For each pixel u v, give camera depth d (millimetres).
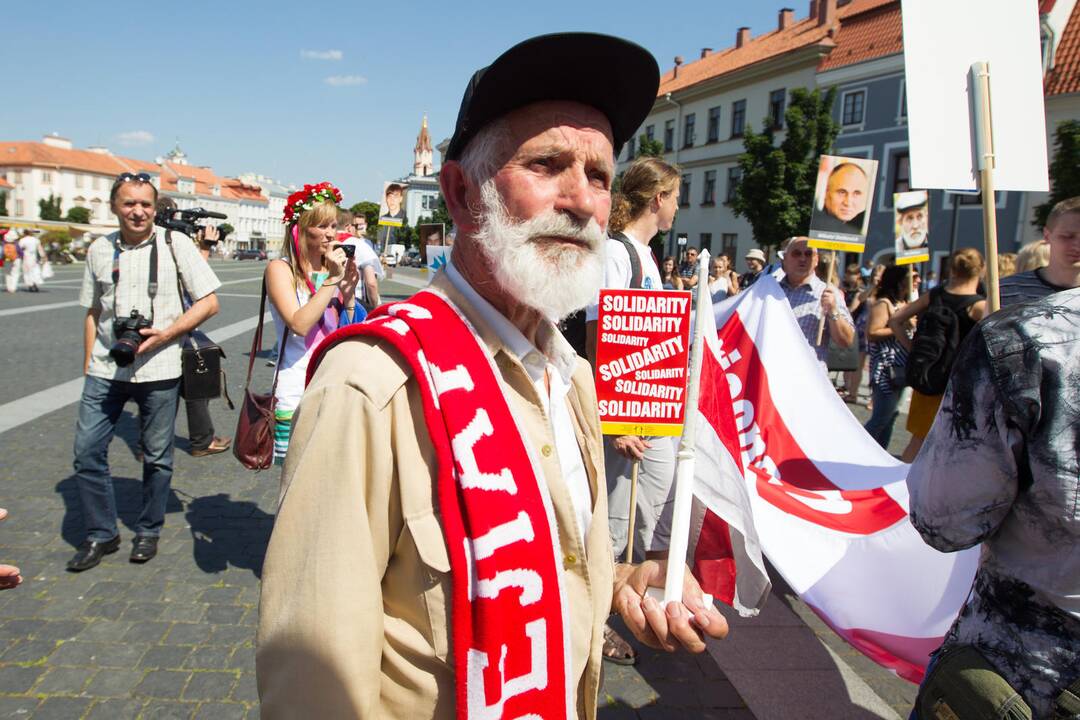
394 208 11453
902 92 25406
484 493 960
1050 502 1258
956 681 1358
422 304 1081
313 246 3396
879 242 26125
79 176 94688
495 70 1045
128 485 4855
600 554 1236
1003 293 3178
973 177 2158
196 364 3744
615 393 2471
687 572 1272
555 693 991
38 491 4605
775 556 2947
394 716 965
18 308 15039
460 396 994
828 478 3652
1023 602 1317
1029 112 2186
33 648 2916
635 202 3195
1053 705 1270
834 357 5996
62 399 7043
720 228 35625
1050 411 1244
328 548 902
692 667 3078
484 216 1118
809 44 28984
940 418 1405
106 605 3279
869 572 2809
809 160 23547
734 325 4109
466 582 933
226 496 4746
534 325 1229
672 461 3078
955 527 1359
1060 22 20688
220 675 2801
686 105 37969
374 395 943
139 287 3535
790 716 2766
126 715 2543
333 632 876
